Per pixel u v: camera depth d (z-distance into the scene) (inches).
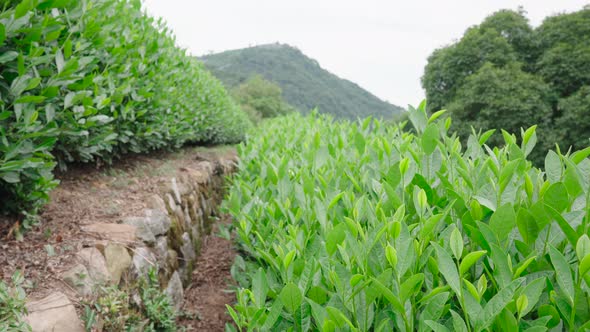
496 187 58.8
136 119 179.8
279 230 69.6
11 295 71.6
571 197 50.4
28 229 99.3
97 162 160.9
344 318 39.9
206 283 161.5
